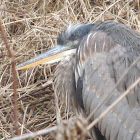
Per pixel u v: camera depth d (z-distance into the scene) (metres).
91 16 11.73
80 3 11.93
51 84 10.34
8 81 10.48
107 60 7.73
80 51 8.18
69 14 11.61
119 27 8.32
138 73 7.57
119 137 7.38
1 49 10.75
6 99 10.14
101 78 7.66
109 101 7.50
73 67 8.64
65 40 9.14
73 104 8.86
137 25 11.38
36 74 10.74
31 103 10.20
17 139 4.93
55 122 9.72
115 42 7.91
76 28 9.12
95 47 7.93
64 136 4.36
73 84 8.66
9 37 11.22
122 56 7.71
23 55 10.78
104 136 7.90
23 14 11.74
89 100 7.80
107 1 12.15
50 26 11.41
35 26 11.16
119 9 11.86
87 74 7.84
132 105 7.37
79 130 4.36
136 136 7.19
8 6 12.06
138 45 8.02
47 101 10.27
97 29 8.62
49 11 12.12
